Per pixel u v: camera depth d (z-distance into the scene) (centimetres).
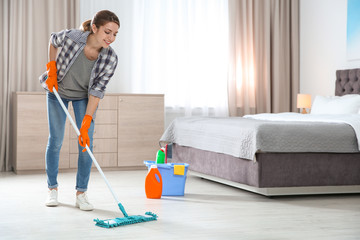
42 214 279
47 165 302
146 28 569
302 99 561
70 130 492
